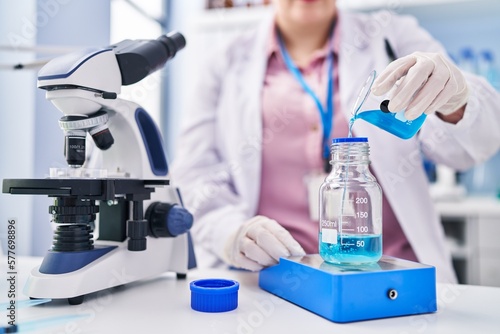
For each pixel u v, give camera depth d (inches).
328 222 24.1
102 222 28.5
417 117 25.4
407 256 46.3
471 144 39.0
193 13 104.0
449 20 94.9
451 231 83.7
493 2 83.6
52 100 24.3
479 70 88.6
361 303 21.1
